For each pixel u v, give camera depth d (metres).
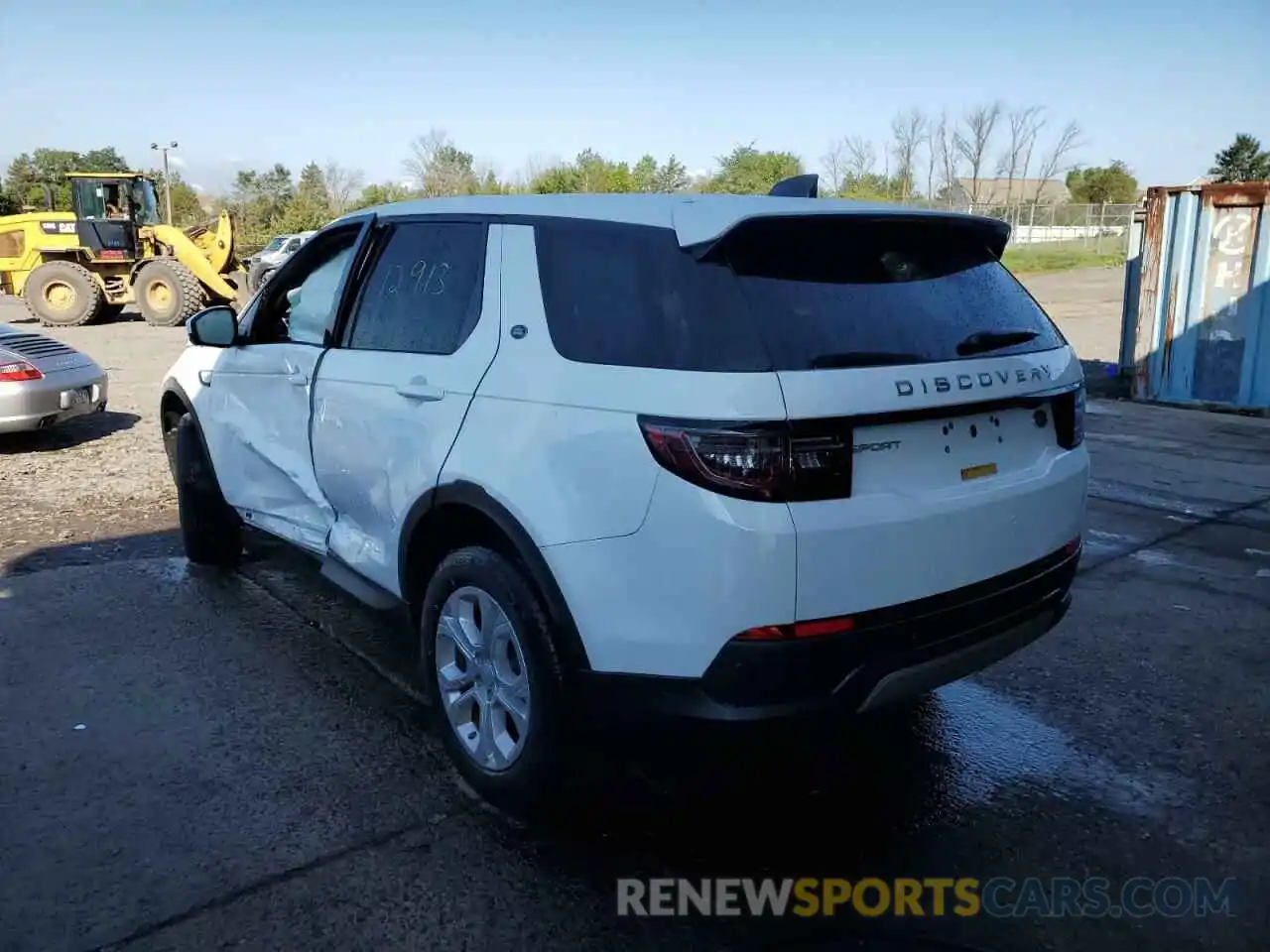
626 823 3.17
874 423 2.66
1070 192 61.62
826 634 2.60
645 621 2.68
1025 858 3.03
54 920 2.68
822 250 2.90
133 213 21.64
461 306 3.38
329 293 4.17
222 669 4.25
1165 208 10.23
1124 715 3.94
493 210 3.42
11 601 5.00
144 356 15.51
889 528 2.66
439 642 3.38
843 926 2.72
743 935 2.68
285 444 4.32
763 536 2.50
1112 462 8.07
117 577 5.36
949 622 2.84
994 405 2.95
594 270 2.97
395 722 3.81
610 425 2.72
